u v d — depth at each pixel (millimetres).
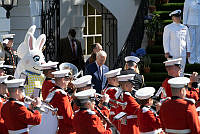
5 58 30031
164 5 44250
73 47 39562
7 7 30219
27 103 20422
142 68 37438
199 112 22359
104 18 48344
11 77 23688
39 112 19500
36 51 25938
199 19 36844
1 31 31406
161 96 23328
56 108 20688
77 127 18688
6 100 21047
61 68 25484
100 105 20625
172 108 18031
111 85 22922
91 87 20531
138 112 20453
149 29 40469
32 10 36562
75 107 22172
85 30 48406
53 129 20891
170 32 33906
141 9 41188
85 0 46656
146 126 20016
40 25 37875
